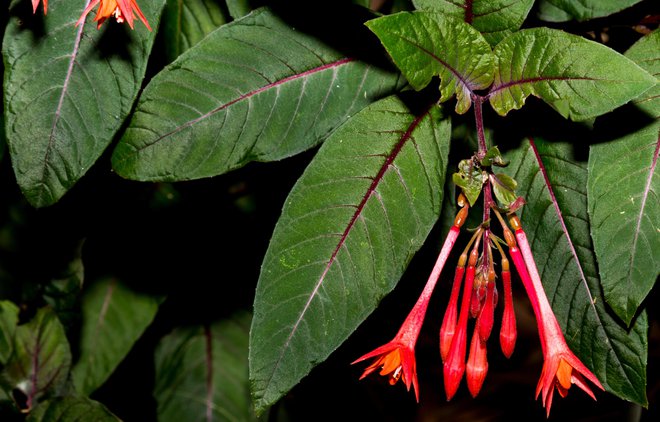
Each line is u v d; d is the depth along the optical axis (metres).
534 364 1.32
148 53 0.71
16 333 0.84
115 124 0.71
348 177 0.70
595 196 0.70
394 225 0.70
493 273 0.70
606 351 0.73
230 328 0.96
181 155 0.72
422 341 1.30
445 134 0.71
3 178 0.90
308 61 0.74
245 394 0.95
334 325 0.70
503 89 0.70
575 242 0.73
